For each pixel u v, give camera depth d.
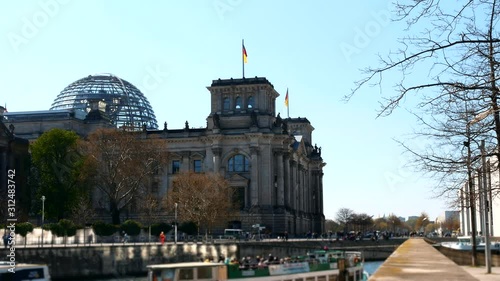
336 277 68.94
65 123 198.62
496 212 140.62
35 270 61.47
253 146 191.50
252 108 198.75
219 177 167.12
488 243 61.38
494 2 15.97
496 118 19.59
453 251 86.25
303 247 136.25
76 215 150.75
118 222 155.50
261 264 64.06
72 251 102.44
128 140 159.38
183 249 117.19
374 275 23.06
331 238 182.00
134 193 161.50
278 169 195.38
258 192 190.00
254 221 186.62
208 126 197.38
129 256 110.00
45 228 118.56
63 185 154.38
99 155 157.75
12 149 160.25
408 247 63.16
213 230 182.38
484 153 20.67
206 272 60.78
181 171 186.38
